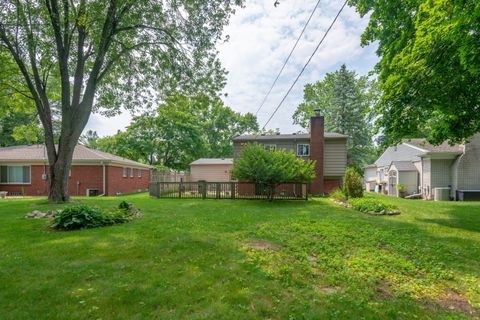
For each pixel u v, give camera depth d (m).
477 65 5.18
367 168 27.88
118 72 12.27
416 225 6.39
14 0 8.20
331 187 15.88
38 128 15.20
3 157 17.14
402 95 7.36
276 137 16.66
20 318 2.30
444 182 14.91
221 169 25.02
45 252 4.07
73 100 10.26
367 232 5.53
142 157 31.89
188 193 14.72
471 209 9.27
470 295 2.91
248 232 5.47
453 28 5.07
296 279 3.17
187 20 10.42
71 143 10.25
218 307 2.50
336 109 27.03
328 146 16.12
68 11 9.09
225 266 3.55
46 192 17.11
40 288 2.84
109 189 17.20
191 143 31.98
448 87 6.74
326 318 2.35
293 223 6.41
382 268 3.60
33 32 9.15
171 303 2.57
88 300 2.60
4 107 14.12
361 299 2.72
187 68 11.45
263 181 11.22
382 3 8.63
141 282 3.02
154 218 7.18
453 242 4.91
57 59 10.25
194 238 4.94
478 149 13.80
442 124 8.34
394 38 8.88
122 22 10.27
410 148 18.62
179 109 13.38
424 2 5.88
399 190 17.22
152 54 11.57
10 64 10.60
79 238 4.93
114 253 4.04
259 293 2.79
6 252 4.07
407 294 2.90
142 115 13.50
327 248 4.43
